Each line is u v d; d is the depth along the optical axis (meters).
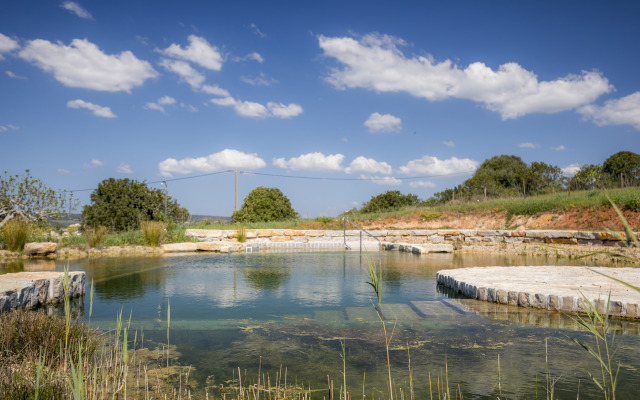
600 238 13.15
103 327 4.79
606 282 6.39
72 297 6.57
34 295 5.77
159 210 22.81
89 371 3.27
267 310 5.64
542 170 32.41
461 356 3.79
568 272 7.57
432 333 4.51
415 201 30.94
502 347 4.02
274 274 9.03
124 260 11.98
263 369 3.54
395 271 9.34
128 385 3.16
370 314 5.37
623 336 4.29
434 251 13.98
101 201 22.08
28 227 13.38
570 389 3.05
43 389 2.70
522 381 3.20
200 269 9.82
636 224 13.49
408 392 3.02
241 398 2.94
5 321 3.89
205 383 3.22
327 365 3.61
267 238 19.50
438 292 6.81
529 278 6.87
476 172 38.44
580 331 4.52
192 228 20.94
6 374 2.93
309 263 11.09
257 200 28.52
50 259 12.14
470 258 12.12
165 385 3.17
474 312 5.40
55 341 3.64
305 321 5.06
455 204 25.02
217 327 4.81
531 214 18.14
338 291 6.96
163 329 4.74
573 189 23.62
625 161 27.19
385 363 3.64
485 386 3.11
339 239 19.55
